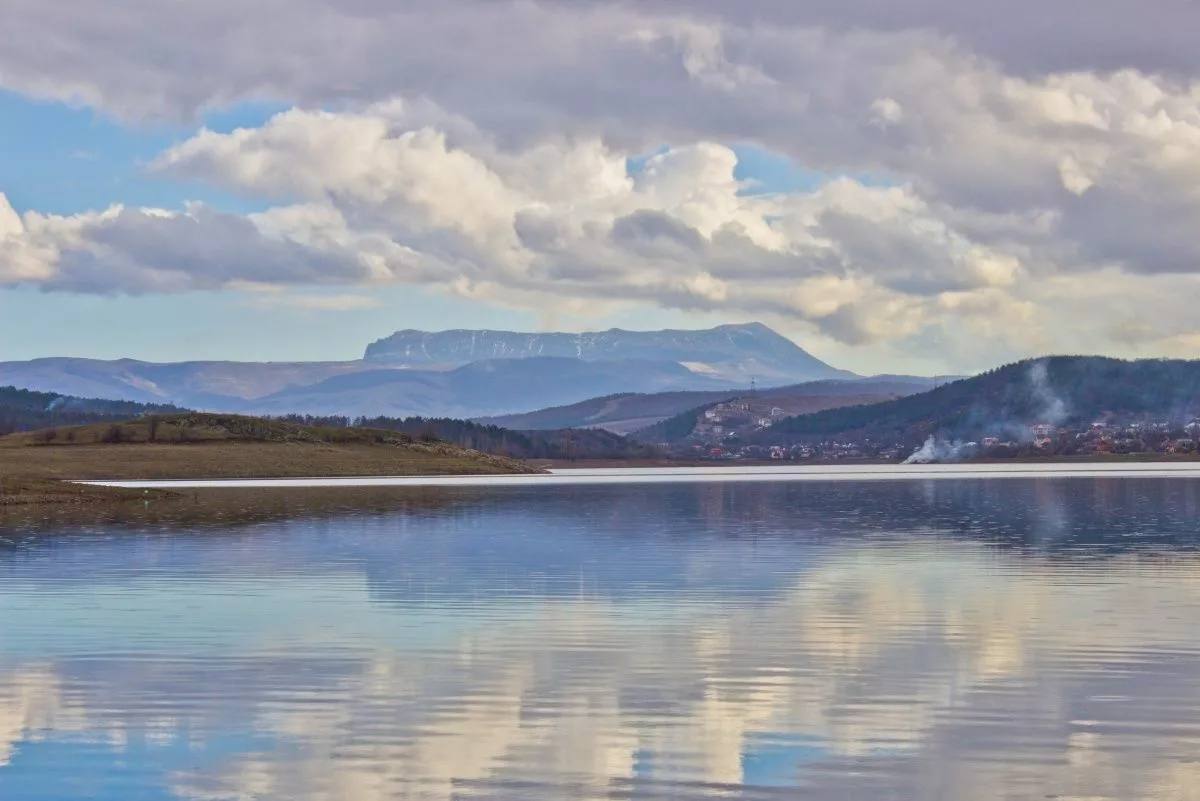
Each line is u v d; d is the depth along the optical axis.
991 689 28.72
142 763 23.33
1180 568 51.69
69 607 41.47
